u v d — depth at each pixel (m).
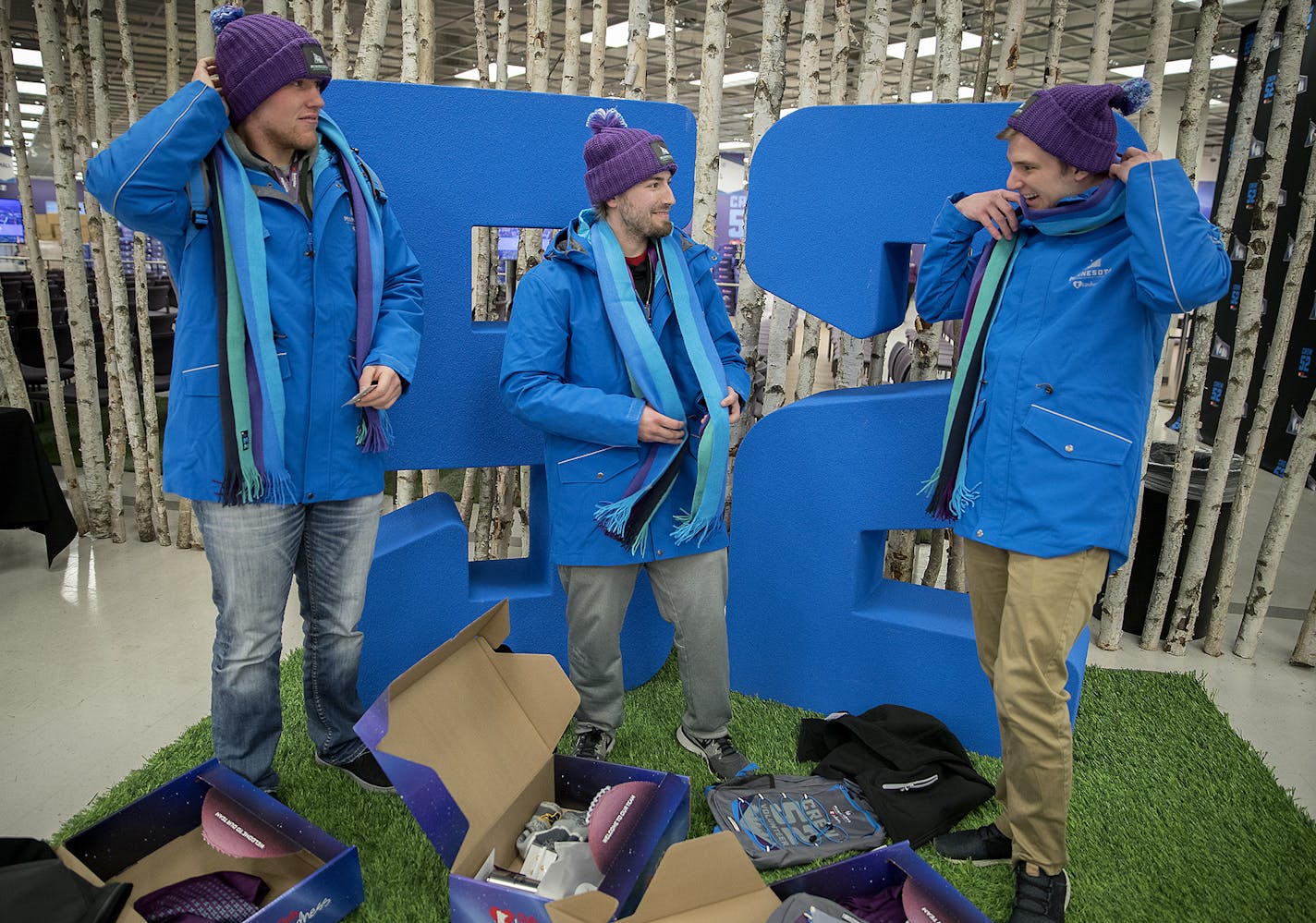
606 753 2.17
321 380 1.72
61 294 7.62
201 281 1.63
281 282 1.65
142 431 3.74
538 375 1.86
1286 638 3.24
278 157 1.67
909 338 4.20
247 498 1.65
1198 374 2.85
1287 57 2.67
